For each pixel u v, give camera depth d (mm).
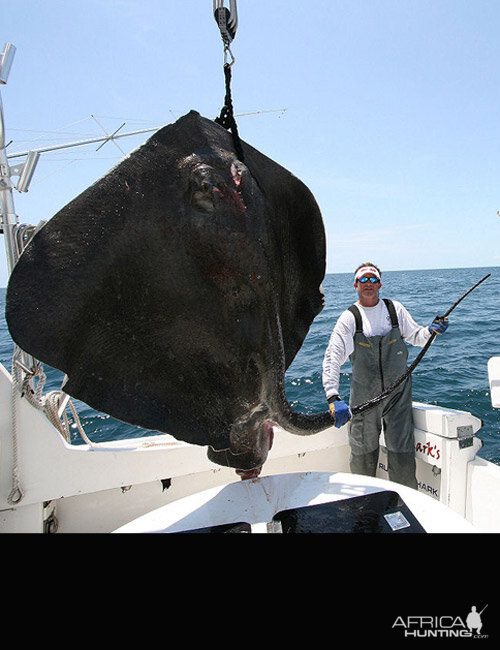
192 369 1582
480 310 18547
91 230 1353
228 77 1601
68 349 1347
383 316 3090
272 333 1663
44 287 1295
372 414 3002
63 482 2367
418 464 3113
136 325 1462
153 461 2594
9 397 2254
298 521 1639
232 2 1585
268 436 1956
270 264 1594
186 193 1438
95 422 6273
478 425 2797
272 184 1679
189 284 1481
